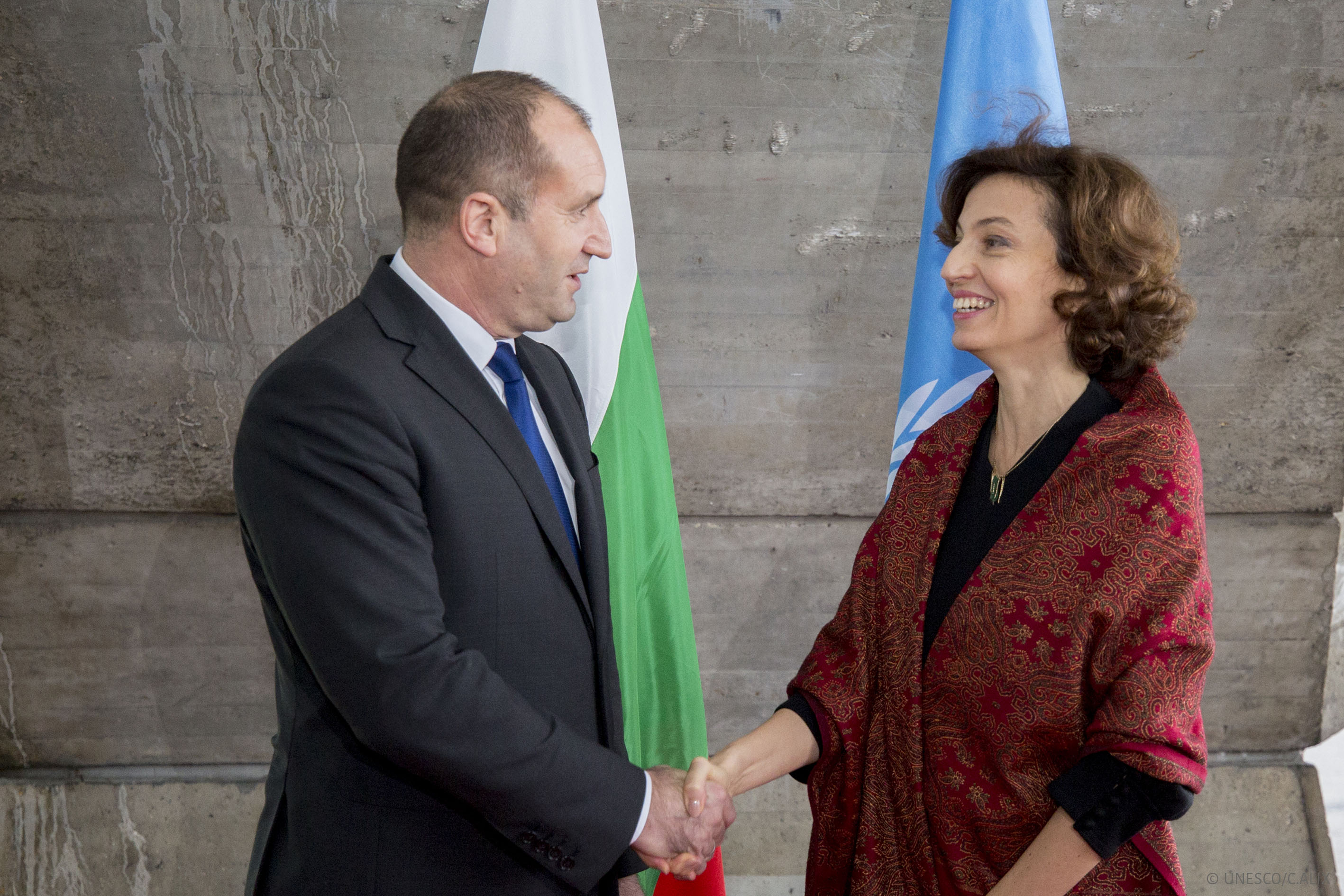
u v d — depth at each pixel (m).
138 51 1.97
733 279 2.15
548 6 1.74
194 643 2.24
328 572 1.09
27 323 2.08
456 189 1.19
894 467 1.91
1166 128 2.08
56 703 2.24
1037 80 1.75
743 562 2.28
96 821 2.25
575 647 1.28
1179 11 2.03
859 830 1.34
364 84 2.01
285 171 2.04
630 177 2.09
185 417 2.14
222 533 2.20
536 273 1.23
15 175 2.01
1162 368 2.21
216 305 2.10
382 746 1.11
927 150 2.09
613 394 1.81
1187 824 2.33
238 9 1.96
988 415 1.33
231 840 2.27
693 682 1.88
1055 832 1.12
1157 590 1.10
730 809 1.31
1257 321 2.18
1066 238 1.17
